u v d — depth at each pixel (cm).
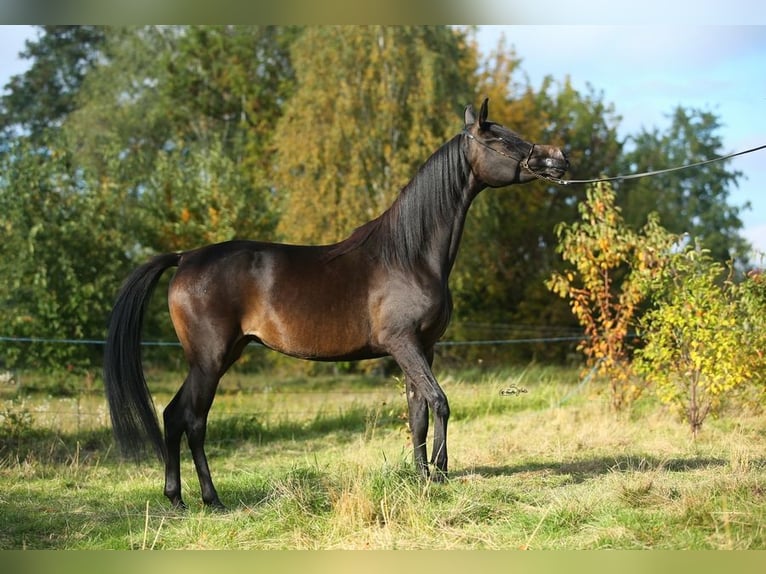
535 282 2238
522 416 1046
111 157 1602
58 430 919
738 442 783
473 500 557
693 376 870
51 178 1373
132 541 513
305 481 574
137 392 589
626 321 994
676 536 490
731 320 825
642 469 673
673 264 900
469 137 628
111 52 2773
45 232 1302
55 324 1284
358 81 1905
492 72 2464
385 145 1900
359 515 522
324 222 1867
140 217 1545
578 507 544
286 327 594
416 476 581
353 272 608
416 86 1891
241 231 1571
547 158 618
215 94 2841
